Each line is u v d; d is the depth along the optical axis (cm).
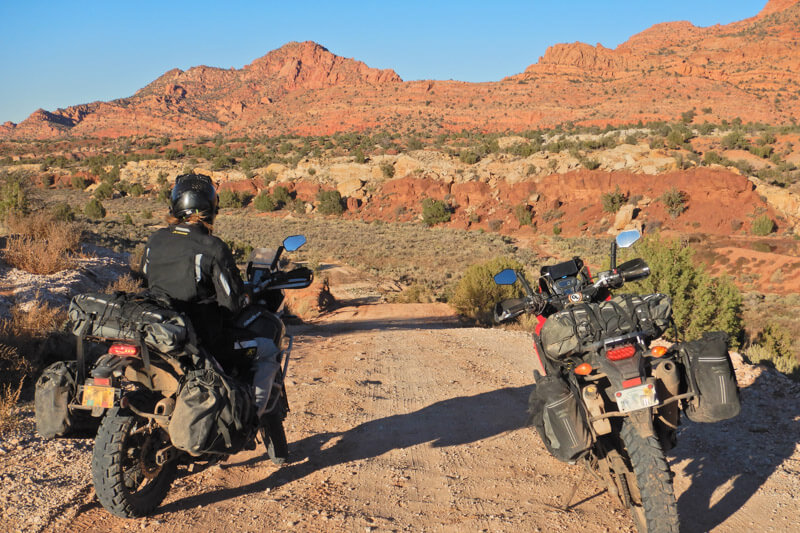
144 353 341
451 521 399
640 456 318
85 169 14400
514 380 878
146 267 388
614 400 341
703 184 8588
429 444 579
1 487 427
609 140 10888
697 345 342
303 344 1303
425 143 14550
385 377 913
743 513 401
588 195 9375
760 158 9744
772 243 5144
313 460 528
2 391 637
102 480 355
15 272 1130
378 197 10825
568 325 345
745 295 4006
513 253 6869
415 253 6775
